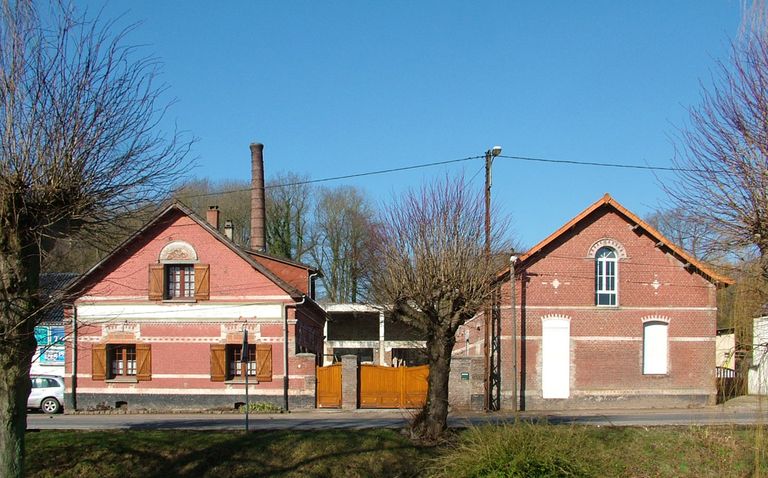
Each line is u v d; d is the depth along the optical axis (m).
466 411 28.22
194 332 30.55
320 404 30.05
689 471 17.39
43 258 11.65
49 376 30.58
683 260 30.38
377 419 25.55
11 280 10.78
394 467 17.39
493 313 29.53
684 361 30.06
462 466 12.25
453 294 18.88
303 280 36.97
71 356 30.56
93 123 10.89
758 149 11.65
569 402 29.56
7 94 10.30
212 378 30.23
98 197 11.12
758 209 11.69
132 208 11.92
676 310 30.25
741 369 14.59
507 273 29.72
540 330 29.84
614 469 14.95
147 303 30.73
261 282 30.56
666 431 19.83
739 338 13.31
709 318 30.27
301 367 30.02
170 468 17.17
